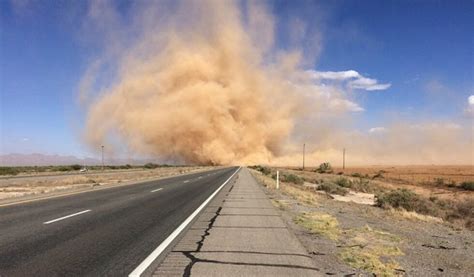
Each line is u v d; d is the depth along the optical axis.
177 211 14.61
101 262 6.96
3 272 6.26
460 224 19.17
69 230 10.24
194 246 8.38
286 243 8.77
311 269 6.62
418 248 9.87
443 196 40.88
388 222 15.47
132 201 18.23
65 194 21.70
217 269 6.55
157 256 7.43
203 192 24.03
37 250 7.86
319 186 38.47
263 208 15.66
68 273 6.25
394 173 102.12
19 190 25.56
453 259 8.89
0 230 10.16
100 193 22.70
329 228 11.62
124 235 9.62
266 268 6.64
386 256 8.46
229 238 9.31
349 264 7.39
